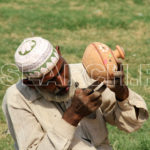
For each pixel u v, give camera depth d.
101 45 4.06
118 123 4.43
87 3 27.78
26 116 4.12
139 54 16.52
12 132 4.37
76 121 3.73
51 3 27.70
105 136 4.51
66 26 21.91
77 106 3.68
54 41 18.81
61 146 3.70
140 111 4.28
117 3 28.05
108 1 28.41
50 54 3.74
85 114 3.72
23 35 20.06
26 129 4.07
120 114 4.30
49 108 4.12
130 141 7.98
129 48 17.62
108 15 24.41
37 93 4.12
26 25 21.94
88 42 18.95
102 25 22.27
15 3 27.11
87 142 4.24
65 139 3.72
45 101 4.13
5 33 20.28
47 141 3.80
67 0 28.61
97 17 23.77
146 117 4.32
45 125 4.07
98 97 3.65
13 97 4.18
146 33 20.88
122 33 20.91
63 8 26.27
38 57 3.69
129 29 21.72
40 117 4.10
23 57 3.73
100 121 4.47
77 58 15.88
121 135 8.30
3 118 9.55
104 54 3.93
